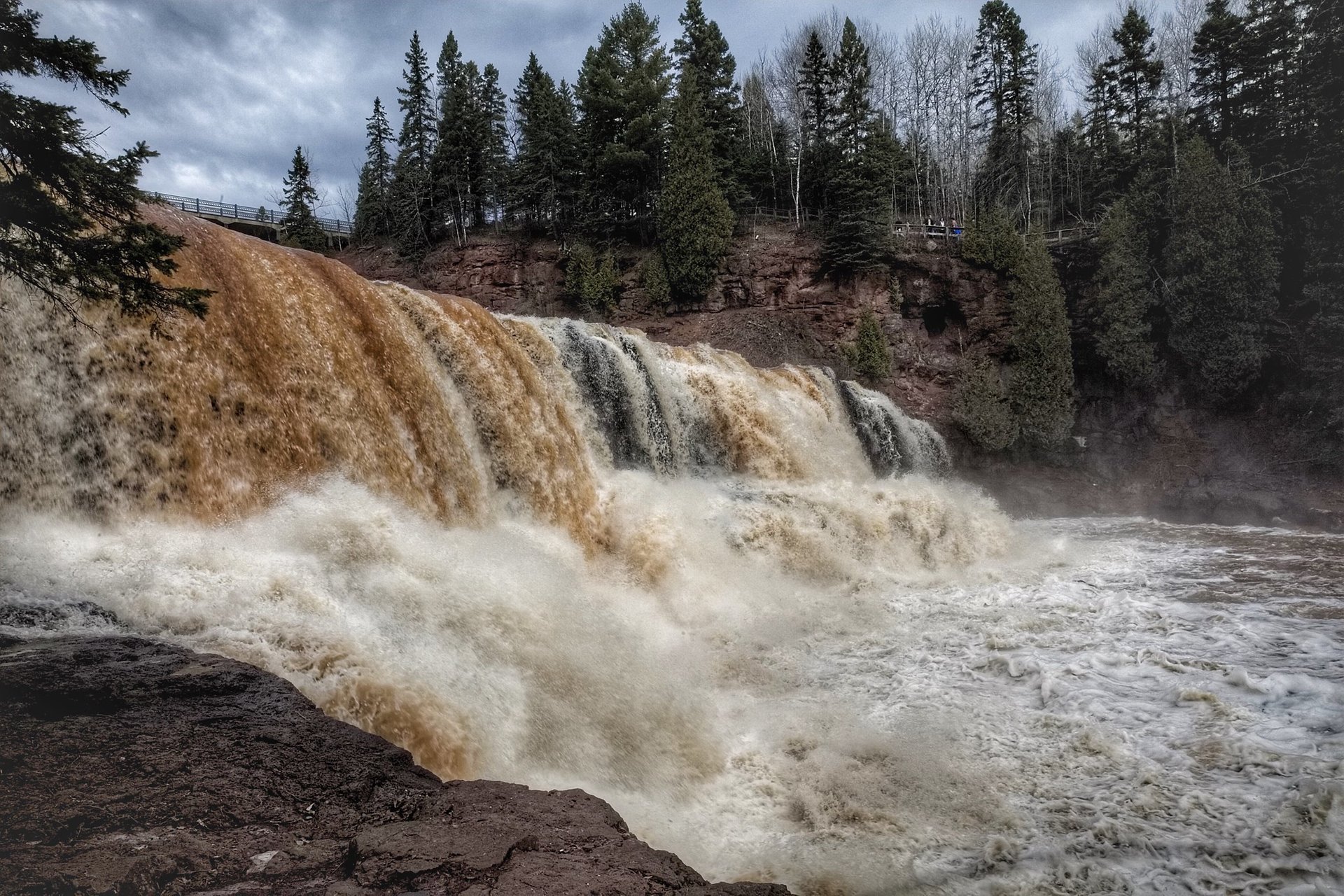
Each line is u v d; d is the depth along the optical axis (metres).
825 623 12.87
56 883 3.07
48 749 4.47
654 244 48.22
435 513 13.45
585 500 16.31
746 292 41.16
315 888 3.26
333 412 12.33
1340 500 29.42
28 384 9.59
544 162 53.38
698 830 6.52
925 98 61.59
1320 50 36.19
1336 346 32.47
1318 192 35.22
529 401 16.06
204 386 10.90
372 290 14.17
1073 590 14.55
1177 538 22.28
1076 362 38.91
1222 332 34.19
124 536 9.38
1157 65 51.28
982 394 36.62
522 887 3.34
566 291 46.72
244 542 9.72
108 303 10.15
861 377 37.56
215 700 5.41
